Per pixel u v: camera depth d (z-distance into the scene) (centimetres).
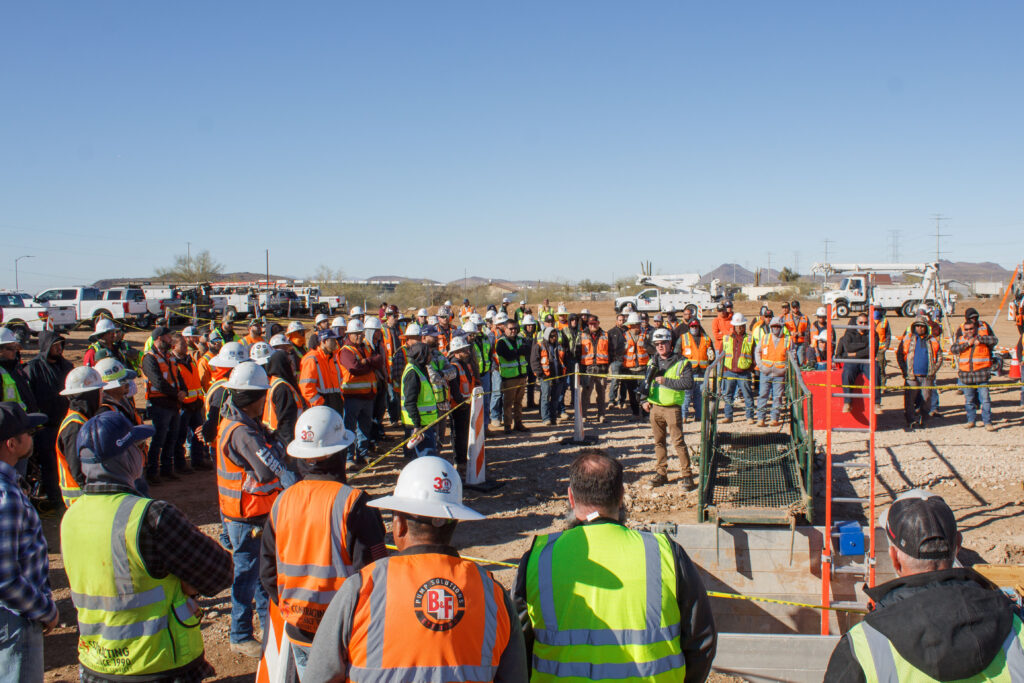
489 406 1282
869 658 205
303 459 332
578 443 1149
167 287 3734
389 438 1202
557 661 250
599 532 263
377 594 222
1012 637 206
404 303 6088
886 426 1213
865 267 4003
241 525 460
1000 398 1463
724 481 819
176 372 934
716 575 708
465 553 707
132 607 291
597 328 1345
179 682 302
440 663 216
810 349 1314
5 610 296
